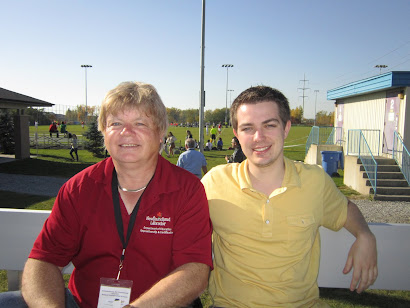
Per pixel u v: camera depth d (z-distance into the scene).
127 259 1.79
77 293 1.90
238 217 1.94
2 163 16.92
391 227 2.35
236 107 2.05
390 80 10.69
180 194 1.83
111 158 1.99
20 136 18.70
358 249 1.90
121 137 1.79
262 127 1.94
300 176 2.00
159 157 2.00
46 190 10.30
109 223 1.82
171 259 1.84
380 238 2.37
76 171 14.88
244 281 1.92
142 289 1.80
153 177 1.87
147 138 1.82
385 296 3.34
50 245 1.85
